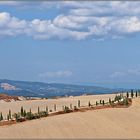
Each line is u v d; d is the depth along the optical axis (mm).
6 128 159000
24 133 143125
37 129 150250
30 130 148750
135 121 164125
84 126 154000
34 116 184000
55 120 167750
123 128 151875
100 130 147750
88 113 181250
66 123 159750
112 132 144750
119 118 169000
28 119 182000
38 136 137125
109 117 170875
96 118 168875
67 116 176625
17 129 152625
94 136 136875
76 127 152250
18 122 177625
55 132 144125
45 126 155500
